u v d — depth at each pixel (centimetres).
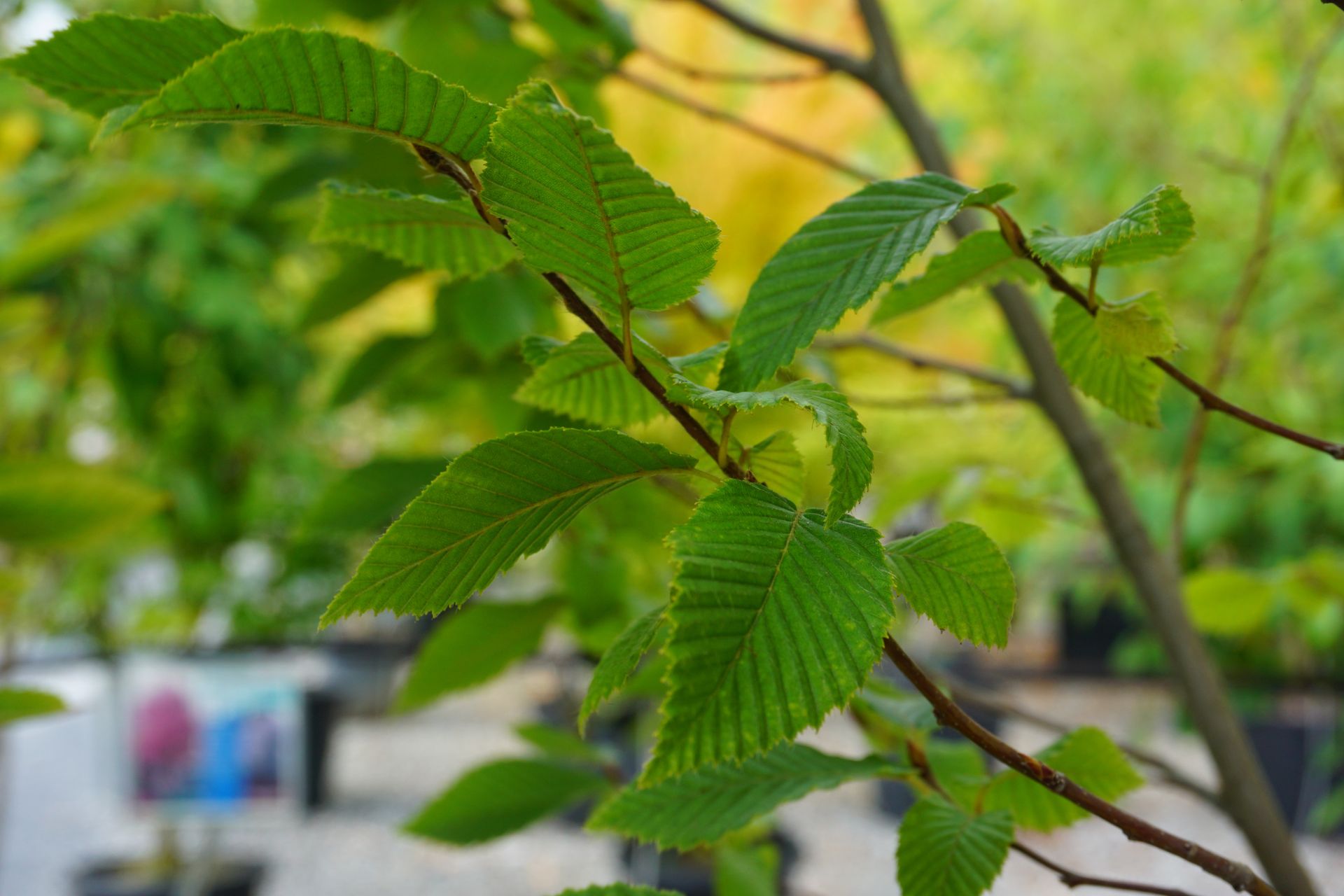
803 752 75
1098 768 74
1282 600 134
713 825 73
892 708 75
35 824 381
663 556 123
